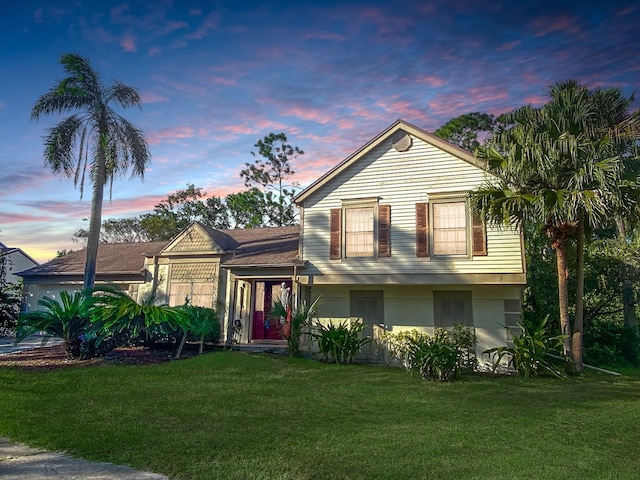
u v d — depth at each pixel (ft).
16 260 111.65
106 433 21.74
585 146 41.52
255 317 63.00
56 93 57.72
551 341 49.29
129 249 79.51
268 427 23.52
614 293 63.52
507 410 28.91
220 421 24.50
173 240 64.85
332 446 20.62
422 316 52.42
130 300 45.06
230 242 66.64
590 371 48.60
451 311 51.72
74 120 59.36
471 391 35.22
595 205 38.70
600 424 25.90
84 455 18.85
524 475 17.65
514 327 49.32
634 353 58.59
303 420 25.22
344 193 54.90
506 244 47.88
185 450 19.52
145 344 53.72
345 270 52.95
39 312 45.68
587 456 20.24
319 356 53.47
